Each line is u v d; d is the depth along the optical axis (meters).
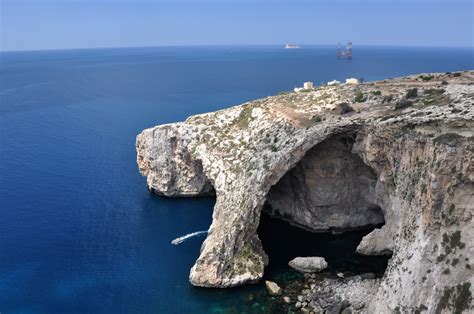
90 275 67.38
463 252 46.03
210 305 59.66
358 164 76.00
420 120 57.84
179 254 73.19
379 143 64.69
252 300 60.38
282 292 61.66
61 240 78.50
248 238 68.56
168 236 79.81
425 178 51.81
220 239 66.69
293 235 78.62
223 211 72.88
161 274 67.38
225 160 82.56
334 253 71.75
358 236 77.94
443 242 47.56
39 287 64.56
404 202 56.34
